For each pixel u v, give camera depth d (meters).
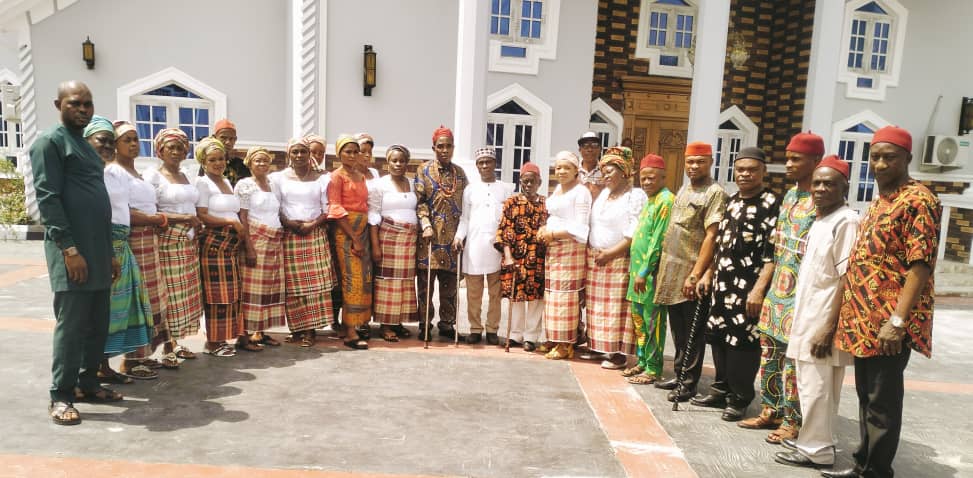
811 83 8.82
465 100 7.71
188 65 9.60
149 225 4.24
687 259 4.42
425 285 5.64
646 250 4.64
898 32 11.43
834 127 11.51
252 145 9.86
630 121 11.66
